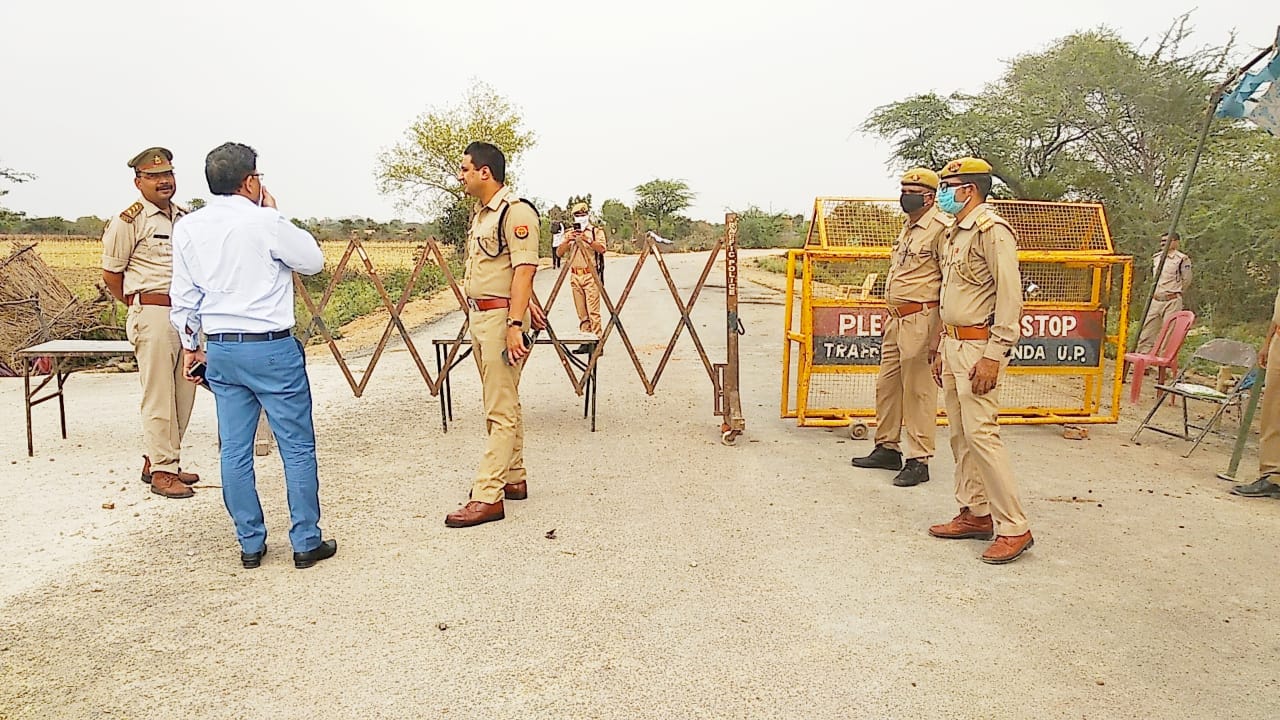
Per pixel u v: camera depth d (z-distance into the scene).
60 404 7.14
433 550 4.76
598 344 7.40
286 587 4.27
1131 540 5.04
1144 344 10.17
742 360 11.46
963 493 5.01
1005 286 4.49
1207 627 3.94
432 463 6.50
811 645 3.72
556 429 7.59
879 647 3.71
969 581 4.42
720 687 3.38
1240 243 13.06
